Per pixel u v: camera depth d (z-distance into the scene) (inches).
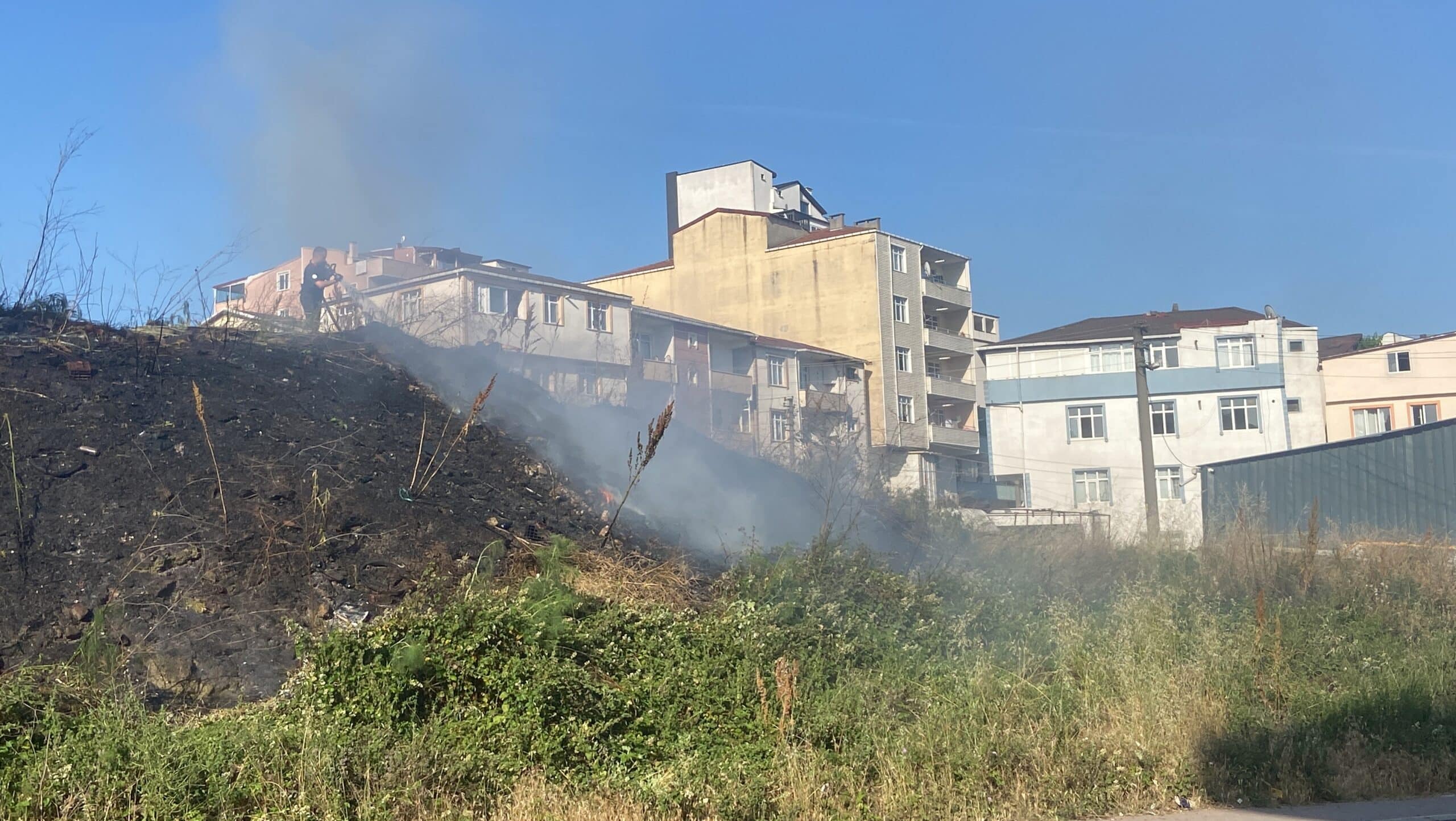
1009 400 2098.9
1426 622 523.5
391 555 474.0
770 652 395.5
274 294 1071.0
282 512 478.3
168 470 484.7
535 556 491.2
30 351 559.2
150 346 625.0
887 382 1948.8
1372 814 307.3
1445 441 1211.9
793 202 2491.4
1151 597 528.1
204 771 279.0
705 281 2094.0
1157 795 321.7
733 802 288.4
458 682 338.6
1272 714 384.8
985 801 307.7
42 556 404.8
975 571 609.3
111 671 345.4
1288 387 1967.3
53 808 261.0
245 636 391.9
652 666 379.2
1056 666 434.0
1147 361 2015.3
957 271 2263.8
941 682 401.4
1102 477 2011.6
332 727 302.5
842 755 333.4
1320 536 848.3
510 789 298.5
